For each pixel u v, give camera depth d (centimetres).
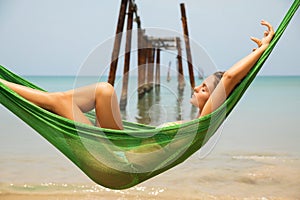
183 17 900
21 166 591
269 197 465
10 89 232
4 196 466
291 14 249
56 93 241
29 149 714
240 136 852
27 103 228
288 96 1889
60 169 577
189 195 473
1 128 961
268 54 240
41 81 4497
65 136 230
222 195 472
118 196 475
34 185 500
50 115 226
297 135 862
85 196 466
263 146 738
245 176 534
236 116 1191
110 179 244
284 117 1154
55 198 467
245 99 1752
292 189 491
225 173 550
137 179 246
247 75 236
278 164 593
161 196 473
